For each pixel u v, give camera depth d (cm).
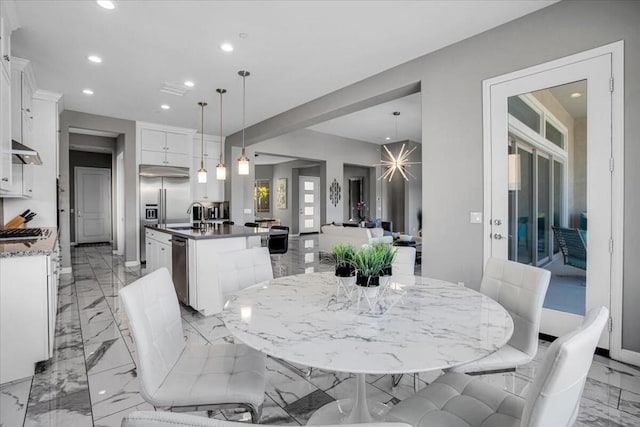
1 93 238
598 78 246
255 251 230
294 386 213
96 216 908
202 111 556
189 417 52
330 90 457
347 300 164
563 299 268
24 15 278
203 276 351
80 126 564
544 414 85
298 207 1203
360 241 631
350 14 281
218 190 745
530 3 266
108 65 376
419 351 109
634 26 231
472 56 315
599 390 205
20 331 220
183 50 342
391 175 959
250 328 129
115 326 318
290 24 296
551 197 270
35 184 427
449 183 332
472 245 317
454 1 264
